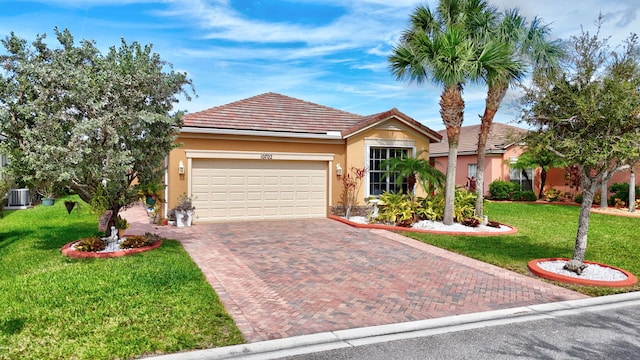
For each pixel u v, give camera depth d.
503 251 10.70
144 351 4.85
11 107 8.90
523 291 7.56
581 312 6.59
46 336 5.18
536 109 8.77
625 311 6.64
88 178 9.60
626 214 18.44
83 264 8.51
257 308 6.46
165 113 9.91
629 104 7.64
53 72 8.66
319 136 15.82
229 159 15.08
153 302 6.38
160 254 9.52
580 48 8.48
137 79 9.16
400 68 13.59
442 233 13.12
